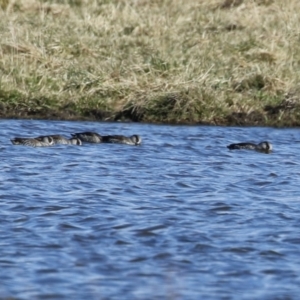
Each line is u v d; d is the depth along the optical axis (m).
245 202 59.84
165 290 45.31
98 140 75.88
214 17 107.06
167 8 111.06
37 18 102.75
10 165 67.19
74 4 111.31
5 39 94.06
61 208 57.06
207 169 68.75
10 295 44.28
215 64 94.31
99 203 58.41
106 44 97.19
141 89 88.69
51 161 69.12
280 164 71.25
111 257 49.41
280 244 51.88
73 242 51.34
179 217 56.09
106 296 44.50
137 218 55.59
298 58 98.19
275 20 107.50
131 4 112.25
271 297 44.94
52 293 44.69
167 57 94.06
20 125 82.25
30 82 88.75
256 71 92.88
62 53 94.25
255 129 85.62
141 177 65.50
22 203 57.84
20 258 48.84
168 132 82.12
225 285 46.25
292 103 89.19
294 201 60.47
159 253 50.09
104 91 88.81
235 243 51.78
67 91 88.44
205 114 86.94
